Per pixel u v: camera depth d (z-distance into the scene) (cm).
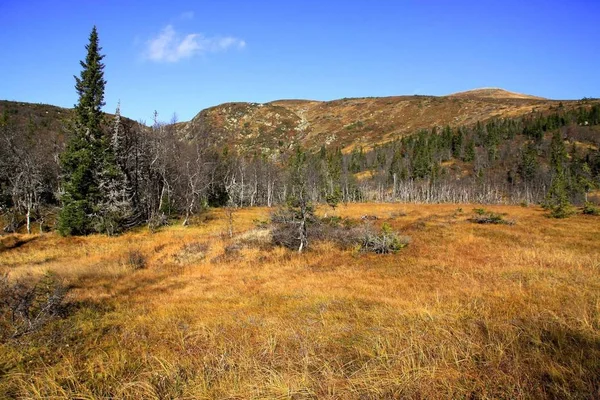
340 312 804
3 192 3262
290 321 752
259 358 547
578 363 440
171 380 487
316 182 6475
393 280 1174
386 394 423
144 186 3659
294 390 441
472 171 9675
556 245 1712
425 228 2350
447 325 628
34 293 887
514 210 3959
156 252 2000
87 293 1136
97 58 3103
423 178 9400
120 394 451
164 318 830
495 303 763
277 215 2486
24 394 473
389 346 545
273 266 1556
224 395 444
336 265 1520
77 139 2983
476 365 470
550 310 657
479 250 1647
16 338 685
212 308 921
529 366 450
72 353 623
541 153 9462
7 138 3098
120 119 3556
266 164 7238
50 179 3872
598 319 582
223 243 2019
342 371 477
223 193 6034
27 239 2536
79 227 2756
